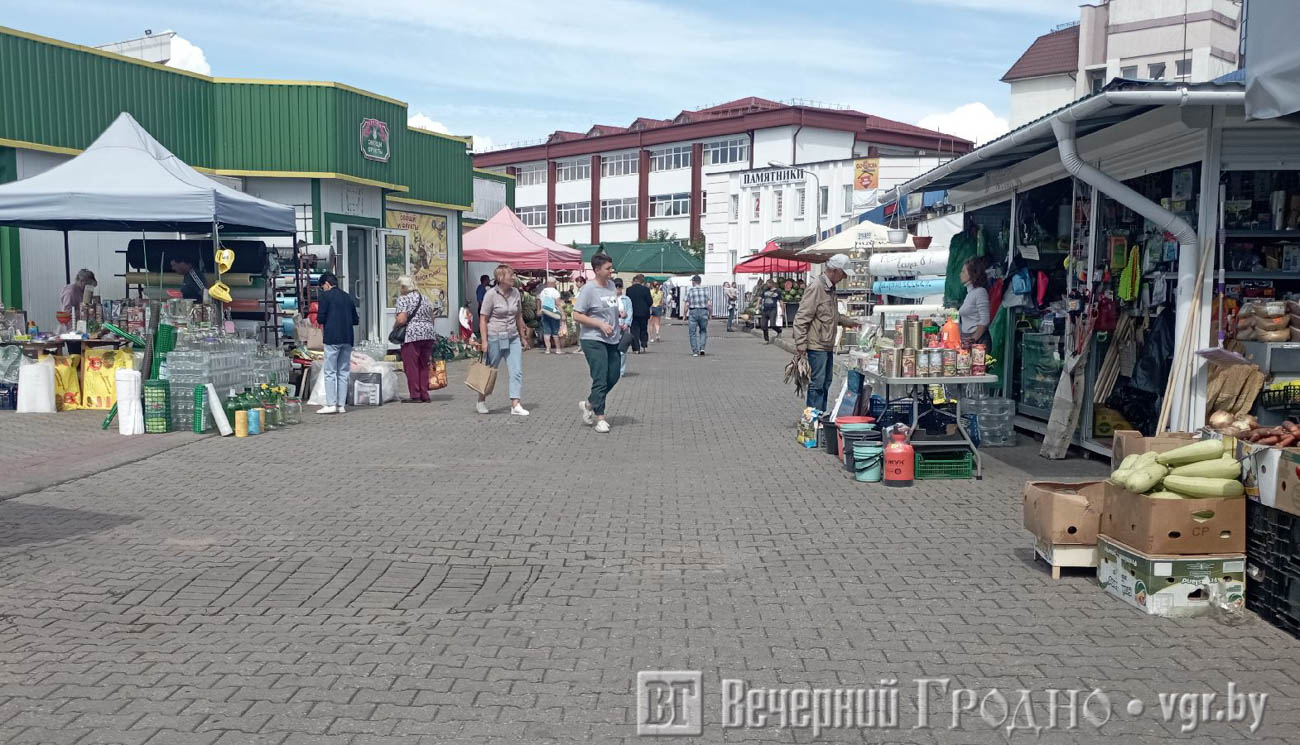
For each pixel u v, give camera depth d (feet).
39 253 51.34
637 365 72.64
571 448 34.42
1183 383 25.52
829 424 33.22
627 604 17.71
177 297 49.29
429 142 76.28
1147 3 112.16
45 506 24.89
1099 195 31.12
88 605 17.47
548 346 80.23
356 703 13.48
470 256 83.25
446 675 14.46
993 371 38.99
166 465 30.42
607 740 12.50
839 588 18.65
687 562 20.34
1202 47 108.68
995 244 41.70
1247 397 24.67
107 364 41.16
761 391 54.34
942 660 15.16
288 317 53.36
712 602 17.83
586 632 16.30
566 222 257.14
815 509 25.11
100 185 40.47
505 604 17.70
